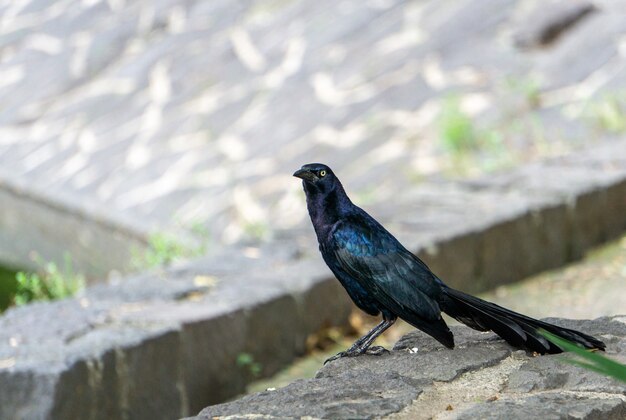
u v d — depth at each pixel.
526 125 16.48
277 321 9.18
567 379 5.05
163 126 20.02
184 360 8.34
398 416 4.64
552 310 10.10
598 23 18.56
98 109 21.52
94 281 15.26
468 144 16.34
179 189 17.70
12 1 27.22
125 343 7.94
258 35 22.11
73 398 7.57
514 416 4.52
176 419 8.30
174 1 24.55
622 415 4.75
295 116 18.89
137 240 17.16
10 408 7.59
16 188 19.81
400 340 5.88
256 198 16.67
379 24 20.98
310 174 5.71
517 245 11.28
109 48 23.66
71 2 26.08
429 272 5.61
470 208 11.68
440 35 19.91
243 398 4.89
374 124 17.88
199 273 9.84
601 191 12.19
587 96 16.80
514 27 19.22
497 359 5.41
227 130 19.22
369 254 5.61
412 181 15.75
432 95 18.16
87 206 18.30
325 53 20.61
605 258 11.76
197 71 21.52
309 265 10.03
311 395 4.87
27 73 24.03
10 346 7.97
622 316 6.05
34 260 16.77
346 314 9.84
